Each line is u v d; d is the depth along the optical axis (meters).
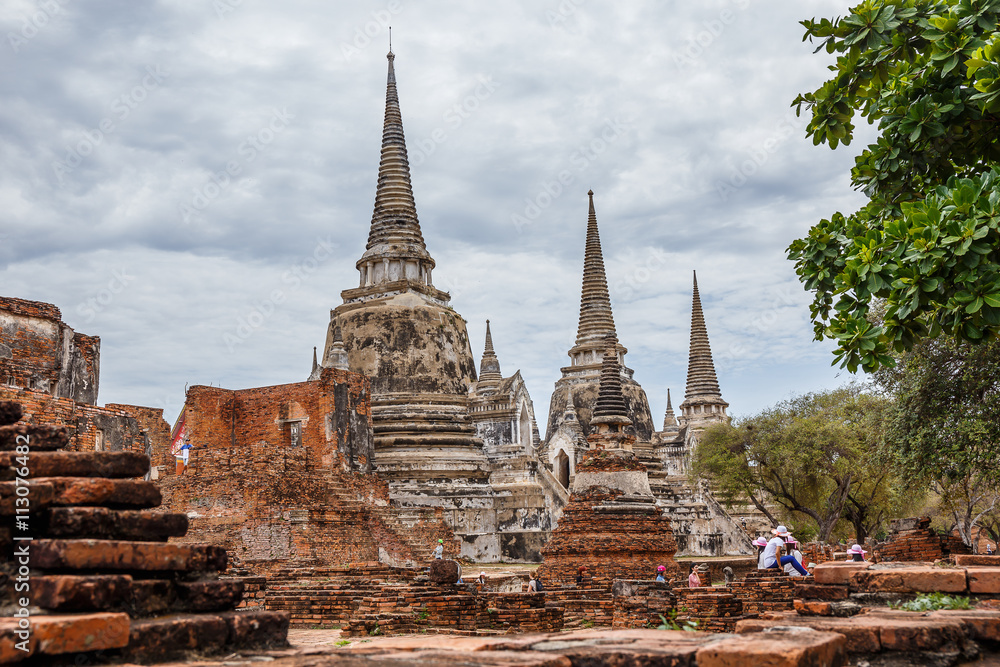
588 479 33.34
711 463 55.94
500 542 51.00
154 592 8.18
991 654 9.20
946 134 16.00
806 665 7.18
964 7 14.92
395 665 7.20
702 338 84.38
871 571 12.88
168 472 36.41
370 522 37.03
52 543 7.57
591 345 72.56
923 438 26.08
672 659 7.46
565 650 7.85
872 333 15.16
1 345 27.05
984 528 57.03
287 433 42.75
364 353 54.03
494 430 56.66
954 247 13.63
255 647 8.30
